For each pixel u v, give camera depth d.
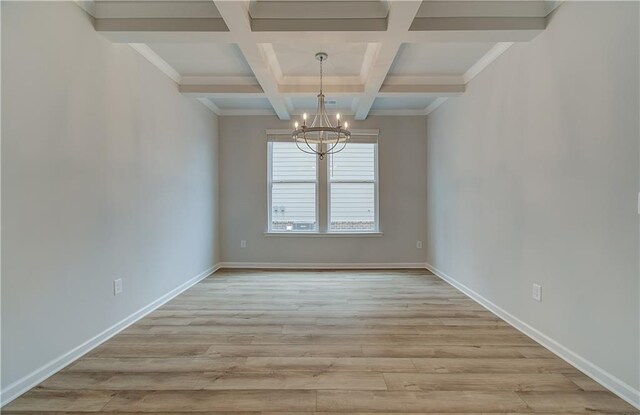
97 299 2.49
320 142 3.41
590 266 2.06
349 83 3.96
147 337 2.64
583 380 2.01
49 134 2.06
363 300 3.62
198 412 1.72
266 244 5.38
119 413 1.71
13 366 1.83
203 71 3.69
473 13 2.48
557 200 2.34
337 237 5.35
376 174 5.39
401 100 4.82
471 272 3.74
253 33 2.54
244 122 5.33
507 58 2.97
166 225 3.60
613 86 1.88
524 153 2.72
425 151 5.36
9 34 1.80
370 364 2.21
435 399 1.83
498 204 3.14
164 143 3.55
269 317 3.09
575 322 2.18
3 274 1.77
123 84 2.82
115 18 2.48
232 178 5.35
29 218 1.92
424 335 2.68
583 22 2.09
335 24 2.50
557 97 2.33
